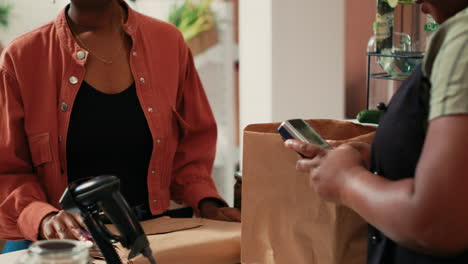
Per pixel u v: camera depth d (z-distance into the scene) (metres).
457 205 0.64
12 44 1.45
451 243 0.66
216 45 3.47
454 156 0.64
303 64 3.05
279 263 1.13
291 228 1.11
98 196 0.95
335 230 1.05
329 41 3.11
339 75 3.16
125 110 1.47
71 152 1.45
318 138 0.97
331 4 3.08
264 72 3.01
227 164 3.57
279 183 1.11
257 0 3.00
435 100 0.68
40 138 1.43
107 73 1.46
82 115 1.44
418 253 0.78
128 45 1.51
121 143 1.47
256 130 1.20
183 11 3.39
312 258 1.09
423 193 0.66
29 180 1.44
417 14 1.41
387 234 0.74
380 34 1.44
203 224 1.40
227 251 1.24
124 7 1.54
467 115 0.65
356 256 1.07
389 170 0.80
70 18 1.47
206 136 1.65
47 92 1.43
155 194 1.52
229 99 3.54
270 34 2.95
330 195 0.83
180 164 1.62
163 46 1.55
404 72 1.41
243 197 1.16
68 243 0.84
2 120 1.43
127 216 0.98
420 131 0.76
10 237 1.40
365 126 1.23
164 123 1.52
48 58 1.44
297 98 3.07
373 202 0.74
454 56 0.67
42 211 1.32
